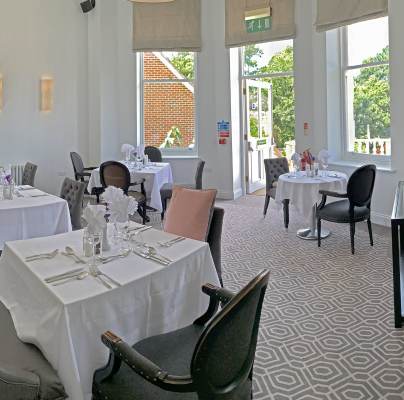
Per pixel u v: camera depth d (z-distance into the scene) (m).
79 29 7.47
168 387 1.32
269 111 8.12
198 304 2.21
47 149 7.28
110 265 2.00
